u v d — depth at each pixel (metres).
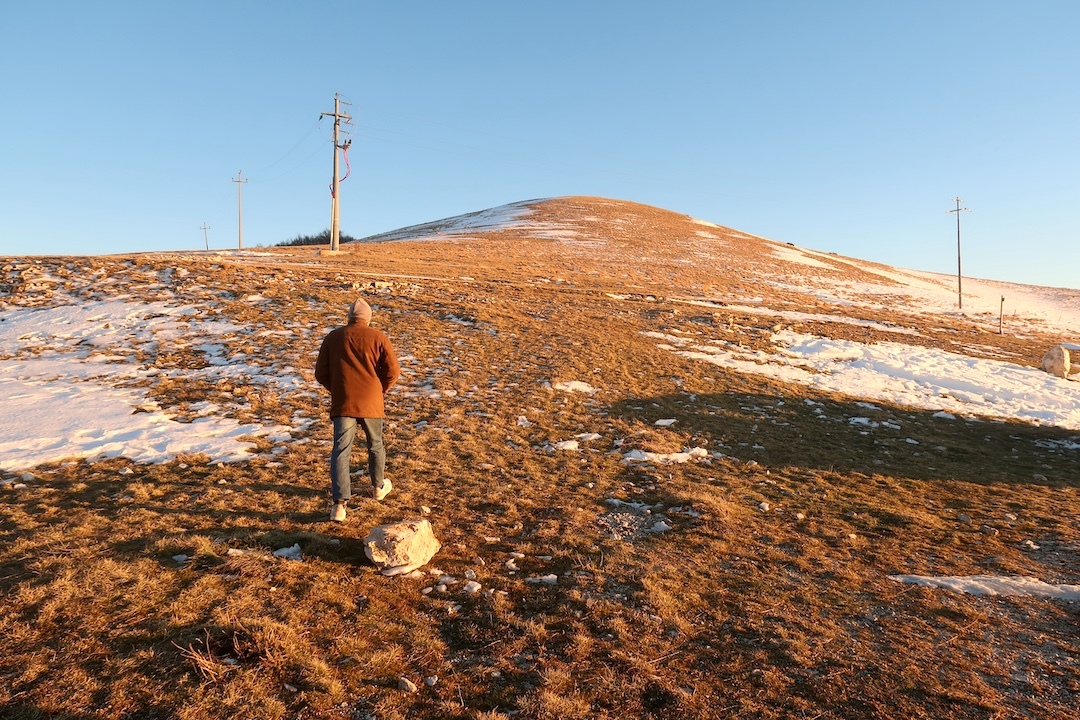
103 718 3.02
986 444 12.36
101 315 16.66
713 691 3.67
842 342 23.36
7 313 16.55
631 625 4.37
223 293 19.34
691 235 71.00
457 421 10.47
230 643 3.68
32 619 3.78
